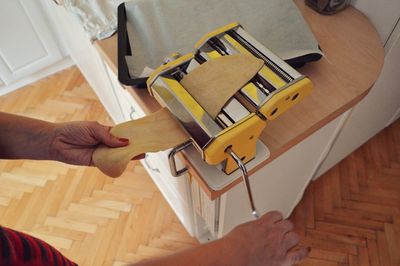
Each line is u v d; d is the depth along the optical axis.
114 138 0.51
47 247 0.38
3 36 1.53
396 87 1.16
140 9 0.70
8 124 0.62
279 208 1.07
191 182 0.75
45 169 1.50
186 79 0.48
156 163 1.02
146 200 1.40
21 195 1.43
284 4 0.69
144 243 1.29
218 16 0.70
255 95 0.44
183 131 0.48
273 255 0.42
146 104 0.60
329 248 1.25
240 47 0.51
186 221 1.17
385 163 1.47
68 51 1.79
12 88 1.80
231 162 0.48
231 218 0.79
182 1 0.72
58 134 0.60
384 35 0.78
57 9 1.20
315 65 0.65
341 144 1.25
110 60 0.69
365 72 0.64
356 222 1.31
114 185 1.45
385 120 1.45
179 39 0.67
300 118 0.58
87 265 1.25
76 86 1.82
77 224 1.35
